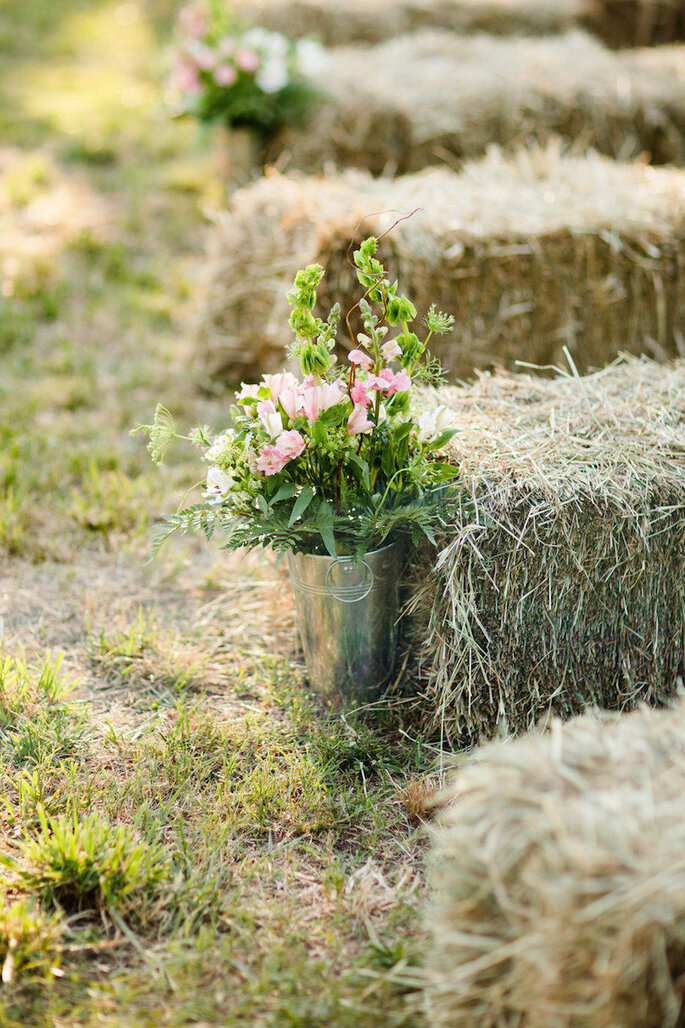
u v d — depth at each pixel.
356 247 3.63
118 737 2.62
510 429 2.75
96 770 2.50
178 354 4.89
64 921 2.04
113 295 5.44
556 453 2.61
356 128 5.44
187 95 5.81
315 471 2.50
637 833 1.51
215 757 2.54
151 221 6.30
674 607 2.61
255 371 4.61
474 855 1.59
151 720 2.70
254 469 2.42
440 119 5.38
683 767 1.66
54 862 2.10
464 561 2.47
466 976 1.61
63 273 5.54
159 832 2.29
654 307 3.98
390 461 2.49
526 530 2.45
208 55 5.52
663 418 2.78
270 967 1.92
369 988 1.84
